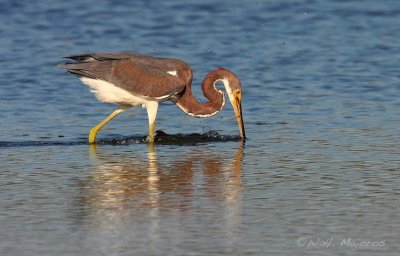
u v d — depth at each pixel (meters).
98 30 26.72
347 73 22.00
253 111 18.75
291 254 10.46
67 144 16.23
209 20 27.94
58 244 10.77
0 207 12.26
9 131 17.08
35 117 18.23
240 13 28.72
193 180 13.67
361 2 30.09
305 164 14.57
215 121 18.06
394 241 10.87
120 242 10.83
